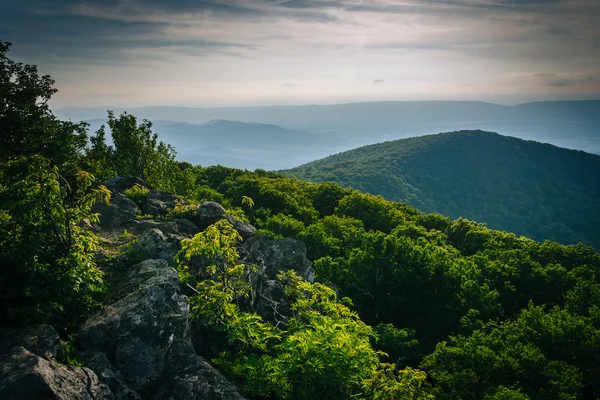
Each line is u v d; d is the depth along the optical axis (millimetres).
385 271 28359
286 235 36906
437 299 27828
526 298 36281
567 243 196500
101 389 8039
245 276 15305
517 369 18781
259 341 12086
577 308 30406
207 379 9594
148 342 9828
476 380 17734
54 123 30797
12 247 9594
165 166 40281
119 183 28859
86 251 11852
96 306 10914
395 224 55156
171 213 22047
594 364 20766
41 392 6871
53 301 9625
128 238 17141
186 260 15125
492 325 26000
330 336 10648
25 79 28828
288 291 15602
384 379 11297
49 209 10555
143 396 9086
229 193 52250
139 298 10664
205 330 12211
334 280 28516
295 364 10117
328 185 73438
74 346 9297
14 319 9125
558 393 17266
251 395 10328
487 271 36000
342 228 43906
